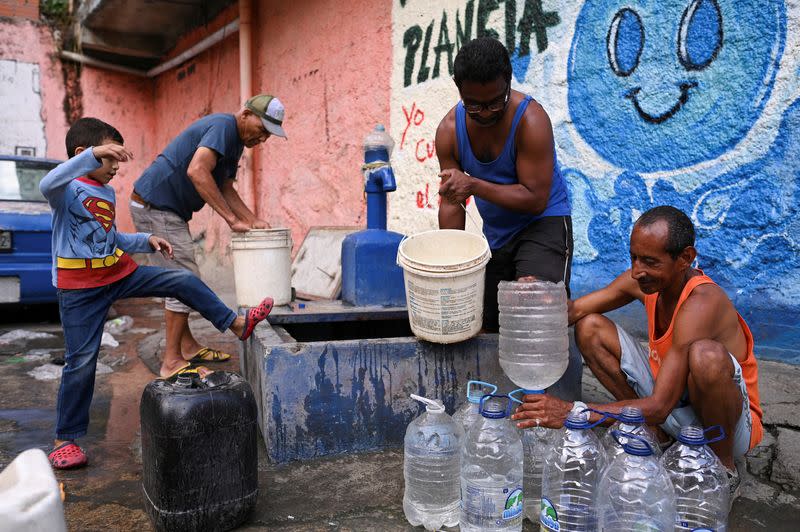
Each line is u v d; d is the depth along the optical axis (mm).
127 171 13414
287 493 2328
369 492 2332
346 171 7133
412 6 5859
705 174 3650
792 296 3277
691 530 1776
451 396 2830
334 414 2678
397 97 6141
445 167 3002
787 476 2359
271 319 3133
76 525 2117
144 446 2088
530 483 2184
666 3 3789
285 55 8414
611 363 2500
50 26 12523
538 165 2705
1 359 4660
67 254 2561
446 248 2885
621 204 4125
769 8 3311
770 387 3016
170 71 12477
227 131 3852
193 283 2930
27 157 6457
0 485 950
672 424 2256
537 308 2402
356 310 3295
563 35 4438
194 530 1981
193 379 2131
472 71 2422
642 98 3957
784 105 3279
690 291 2129
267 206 9266
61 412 2639
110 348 5027
